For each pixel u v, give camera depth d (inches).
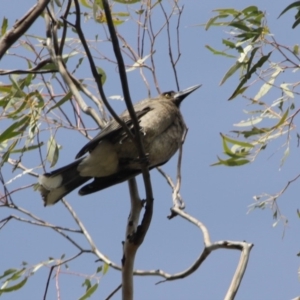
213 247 331.0
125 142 398.0
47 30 426.9
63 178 407.5
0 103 412.5
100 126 392.5
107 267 396.2
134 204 354.0
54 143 412.2
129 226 346.3
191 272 344.2
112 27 302.5
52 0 426.9
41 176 406.3
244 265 315.6
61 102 405.7
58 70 414.0
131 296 337.4
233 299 308.8
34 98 413.1
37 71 410.3
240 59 406.0
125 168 411.2
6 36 297.9
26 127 413.4
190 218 350.0
